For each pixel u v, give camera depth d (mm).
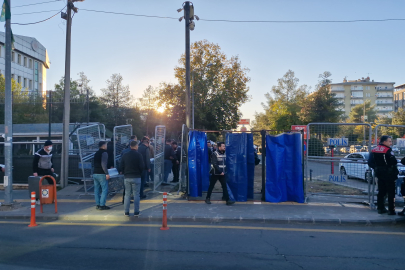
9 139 9125
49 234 6867
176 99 32625
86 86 40812
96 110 33969
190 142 9961
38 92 15141
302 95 43469
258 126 52719
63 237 6633
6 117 9125
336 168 10086
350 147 10062
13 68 51000
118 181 10617
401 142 10180
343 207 8867
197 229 7188
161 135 12258
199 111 30312
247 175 9820
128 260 5297
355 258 5391
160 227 7367
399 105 92938
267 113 47688
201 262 5195
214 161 9219
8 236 6738
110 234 6824
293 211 8398
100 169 8789
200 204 9312
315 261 5246
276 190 9539
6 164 9055
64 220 8133
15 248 5953
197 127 32781
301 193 9391
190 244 6125
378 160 8008
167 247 5953
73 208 9031
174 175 13922
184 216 7926
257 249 5836
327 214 8070
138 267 4988
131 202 9680
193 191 9891
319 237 6578
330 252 5680
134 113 41344
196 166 10039
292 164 9578
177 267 4980
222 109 31344
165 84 33188
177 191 11453
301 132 9508
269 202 9500
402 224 7566
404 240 6387
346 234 6793
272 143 9664
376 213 8180
